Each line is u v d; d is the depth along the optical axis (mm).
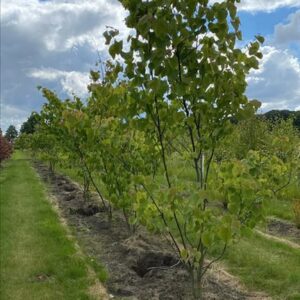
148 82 3580
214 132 3996
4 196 13719
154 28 3328
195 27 3631
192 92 3889
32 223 9336
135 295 5062
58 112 12750
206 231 3596
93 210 10664
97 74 6836
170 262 6020
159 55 3520
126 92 4141
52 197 13703
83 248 7273
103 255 6793
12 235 8289
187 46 3691
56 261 6465
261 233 8539
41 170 26562
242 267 6281
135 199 4301
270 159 5961
